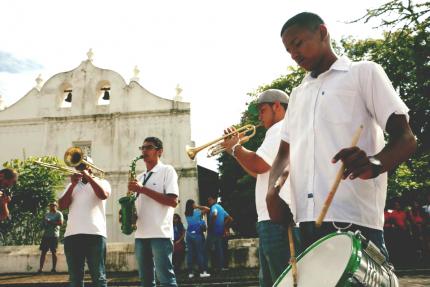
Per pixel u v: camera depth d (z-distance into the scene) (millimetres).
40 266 11828
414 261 12062
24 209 14641
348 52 14477
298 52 1885
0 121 24047
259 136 25109
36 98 24219
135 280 9414
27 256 12438
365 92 1754
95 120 23578
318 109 1836
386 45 9867
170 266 4219
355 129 1743
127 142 23078
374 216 1722
